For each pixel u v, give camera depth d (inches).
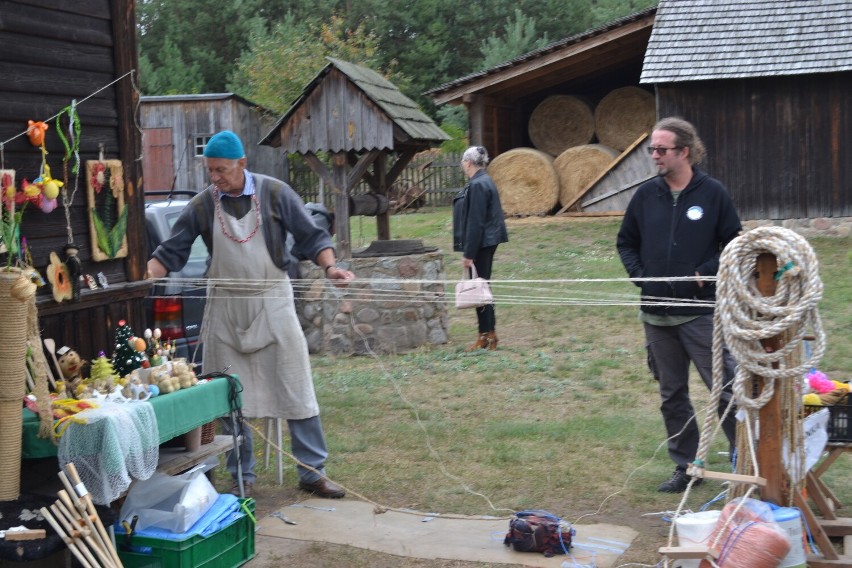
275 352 201.2
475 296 261.1
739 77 574.9
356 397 293.1
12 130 163.3
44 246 170.7
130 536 151.8
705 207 188.4
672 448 200.1
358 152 364.8
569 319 406.0
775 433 144.6
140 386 156.0
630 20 670.5
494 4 1416.1
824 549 152.5
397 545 176.6
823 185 579.5
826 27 591.2
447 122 1225.4
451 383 310.2
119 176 187.3
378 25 1382.9
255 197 199.2
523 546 170.7
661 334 195.5
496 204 347.3
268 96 998.4
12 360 140.2
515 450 233.1
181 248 202.5
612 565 164.1
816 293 138.3
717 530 139.6
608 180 727.7
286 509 198.2
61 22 174.2
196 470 170.7
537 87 826.8
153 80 1314.0
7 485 141.6
